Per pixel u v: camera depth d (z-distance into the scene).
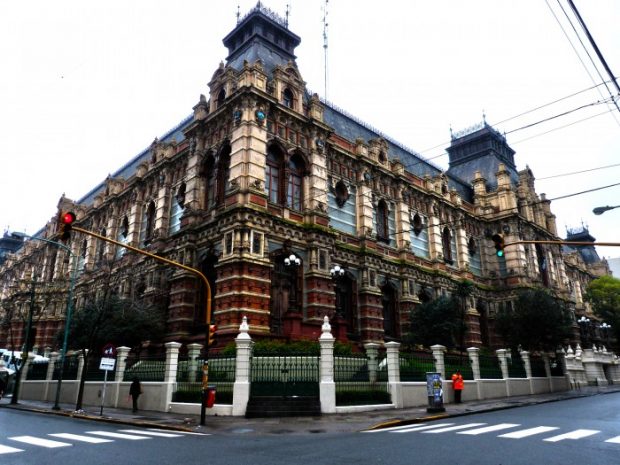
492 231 55.66
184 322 32.78
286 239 32.44
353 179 40.84
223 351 25.56
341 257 36.91
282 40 42.22
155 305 35.53
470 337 46.03
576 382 43.69
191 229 34.81
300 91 37.56
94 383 29.56
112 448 12.83
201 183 36.44
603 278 73.88
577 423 17.38
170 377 24.20
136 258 42.22
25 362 33.94
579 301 74.56
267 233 31.23
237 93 33.44
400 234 43.66
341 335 32.41
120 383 27.39
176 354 24.77
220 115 35.62
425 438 14.05
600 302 71.50
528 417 19.88
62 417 22.61
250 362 22.20
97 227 51.88
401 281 41.94
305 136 36.88
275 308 31.16
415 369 26.12
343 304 36.75
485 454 11.29
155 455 11.71
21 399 35.47
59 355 34.53
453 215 52.00
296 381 22.00
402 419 18.97
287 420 19.34
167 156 41.97
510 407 25.11
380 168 43.31
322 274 33.25
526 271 52.91
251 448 12.70
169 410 23.53
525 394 34.41
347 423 18.28
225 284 29.61
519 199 57.78
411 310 41.16
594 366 49.59
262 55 38.53
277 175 34.56
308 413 20.72
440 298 39.06
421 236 46.88
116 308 33.75
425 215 48.03
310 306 32.12
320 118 37.78
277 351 23.06
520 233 54.62
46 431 16.69
